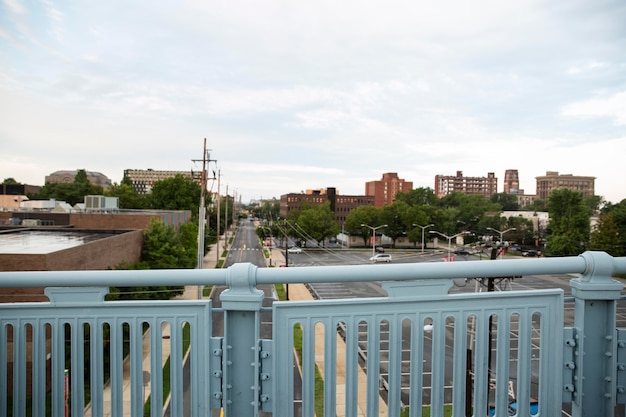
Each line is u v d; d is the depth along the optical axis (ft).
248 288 6.75
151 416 6.97
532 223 229.25
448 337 41.04
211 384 6.91
